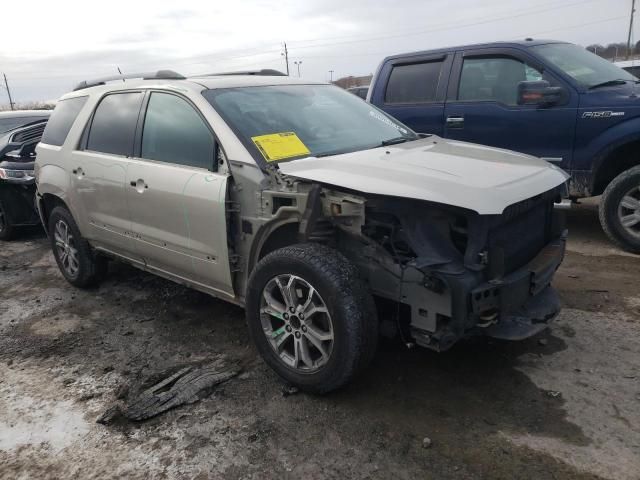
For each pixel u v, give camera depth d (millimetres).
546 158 5629
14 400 3412
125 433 3000
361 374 3371
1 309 5004
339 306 2855
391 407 3047
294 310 3102
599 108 5215
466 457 2625
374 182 2912
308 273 2949
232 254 3510
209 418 3066
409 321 2992
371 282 2986
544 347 3582
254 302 3277
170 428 3008
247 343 3934
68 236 5242
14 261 6613
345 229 2979
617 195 5250
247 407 3141
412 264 2773
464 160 3373
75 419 3166
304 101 4102
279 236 3436
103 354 3953
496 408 2980
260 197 3264
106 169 4359
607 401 2975
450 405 3031
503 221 2926
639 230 5246
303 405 3117
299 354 3146
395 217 2910
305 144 3613
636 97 5098
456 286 2695
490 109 5910
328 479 2557
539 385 3162
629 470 2471
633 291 4383
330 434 2857
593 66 5805
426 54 6516
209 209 3486
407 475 2539
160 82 4148
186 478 2631
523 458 2592
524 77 5746
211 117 3588
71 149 4852
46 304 5031
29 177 7086
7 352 4098
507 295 2857
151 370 3668
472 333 2902
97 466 2762
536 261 3262
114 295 5102
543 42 5953
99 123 4633
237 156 3387
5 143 7398
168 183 3768
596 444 2650
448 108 6234
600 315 3992
